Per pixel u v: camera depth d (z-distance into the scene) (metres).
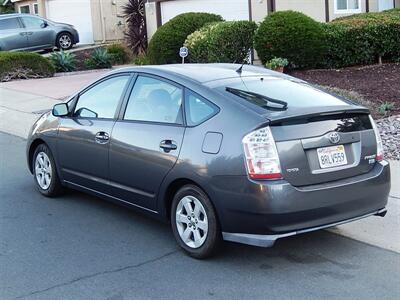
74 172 6.31
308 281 4.57
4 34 21.98
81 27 27.20
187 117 5.09
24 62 17.91
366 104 10.75
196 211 4.93
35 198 6.81
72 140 6.23
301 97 5.15
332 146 4.82
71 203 6.61
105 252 5.17
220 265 4.88
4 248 5.27
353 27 14.47
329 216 4.72
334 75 13.70
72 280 4.59
